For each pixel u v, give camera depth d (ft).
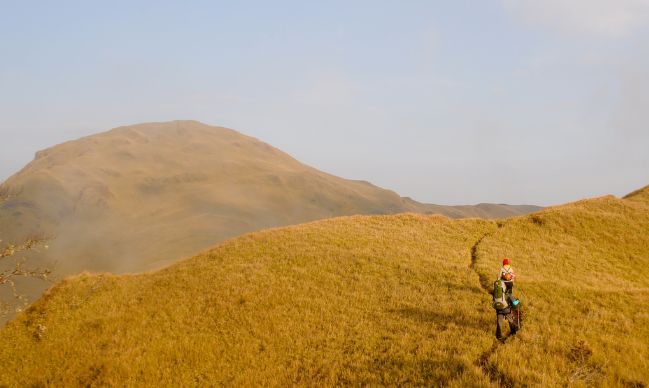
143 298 79.92
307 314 65.72
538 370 41.39
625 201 137.49
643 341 46.16
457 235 115.55
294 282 79.30
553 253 99.86
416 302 66.18
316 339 57.77
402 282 76.13
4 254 56.24
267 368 52.19
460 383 40.83
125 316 72.02
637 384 38.06
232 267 89.15
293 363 52.54
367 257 90.89
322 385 47.19
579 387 37.76
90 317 73.97
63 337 67.77
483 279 76.89
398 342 53.21
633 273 90.99
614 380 38.78
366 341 55.16
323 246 99.91
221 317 67.41
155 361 56.49
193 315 69.46
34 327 73.00
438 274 78.79
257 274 84.07
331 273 82.99
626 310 55.72
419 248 100.48
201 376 52.60
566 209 129.39
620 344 45.01
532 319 54.29
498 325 50.08
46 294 86.12
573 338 47.39
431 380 42.96
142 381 52.80
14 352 65.87
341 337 57.41
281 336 59.67
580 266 92.63
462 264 88.02
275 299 71.77
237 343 59.16
